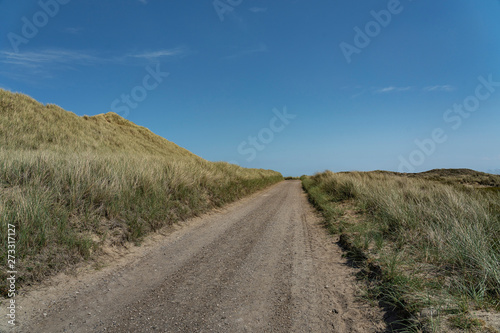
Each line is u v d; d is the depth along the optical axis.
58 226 4.20
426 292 2.76
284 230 6.77
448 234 4.14
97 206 5.51
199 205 8.99
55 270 3.57
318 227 7.16
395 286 2.92
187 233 6.31
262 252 4.94
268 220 8.04
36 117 18.28
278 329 2.50
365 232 5.40
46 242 3.84
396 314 2.59
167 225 6.61
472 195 6.95
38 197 4.50
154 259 4.52
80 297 3.11
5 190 4.64
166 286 3.45
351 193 10.92
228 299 3.10
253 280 3.66
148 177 7.87
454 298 2.52
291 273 3.93
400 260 3.77
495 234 4.11
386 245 4.60
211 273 3.91
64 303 2.96
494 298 2.55
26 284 3.17
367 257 4.07
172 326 2.52
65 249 3.97
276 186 25.44
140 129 41.41
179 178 9.16
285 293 3.27
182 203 8.22
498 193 6.83
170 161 11.93
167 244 5.41
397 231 5.15
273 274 3.89
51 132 16.98
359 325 2.54
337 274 3.85
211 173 12.65
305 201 13.38
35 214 4.05
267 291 3.32
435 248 3.98
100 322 2.59
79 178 5.75
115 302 3.01
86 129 23.77
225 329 2.49
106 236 4.86
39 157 6.38
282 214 9.20
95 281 3.56
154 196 7.21
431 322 2.17
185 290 3.33
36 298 2.98
